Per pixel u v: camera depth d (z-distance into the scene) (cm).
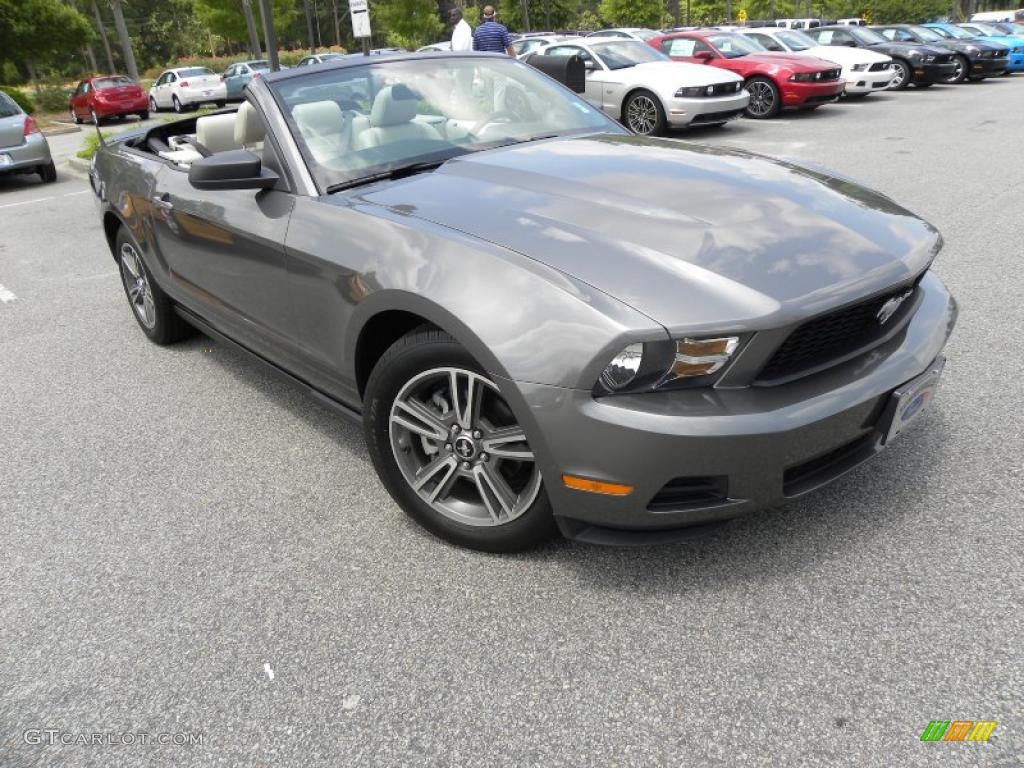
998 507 252
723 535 248
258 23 4103
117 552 268
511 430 225
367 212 261
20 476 325
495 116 340
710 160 290
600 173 272
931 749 172
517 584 236
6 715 203
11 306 567
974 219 601
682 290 200
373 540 263
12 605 244
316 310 275
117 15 3822
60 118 2917
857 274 214
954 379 341
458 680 202
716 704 188
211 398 390
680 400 197
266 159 304
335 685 204
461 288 218
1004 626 204
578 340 198
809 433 202
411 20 3938
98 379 424
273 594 240
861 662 196
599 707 190
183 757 186
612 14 4856
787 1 5756
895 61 1673
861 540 241
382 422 254
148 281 435
